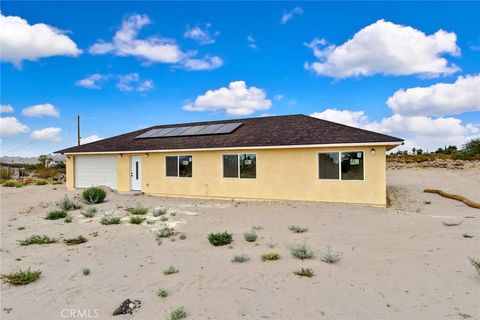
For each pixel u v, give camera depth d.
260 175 14.88
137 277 5.77
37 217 11.54
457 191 16.69
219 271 5.91
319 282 5.12
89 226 9.88
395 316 3.98
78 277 5.84
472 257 6.07
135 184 18.47
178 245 7.76
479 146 34.28
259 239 8.09
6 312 4.55
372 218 10.35
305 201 13.95
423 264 5.82
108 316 4.36
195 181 16.48
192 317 4.20
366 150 12.79
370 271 5.55
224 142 15.90
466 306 4.15
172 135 19.31
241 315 4.20
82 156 20.20
